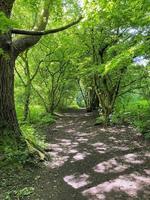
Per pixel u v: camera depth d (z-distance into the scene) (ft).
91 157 33.37
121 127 52.01
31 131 41.47
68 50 71.46
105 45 58.03
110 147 38.09
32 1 35.35
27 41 34.71
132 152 34.71
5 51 30.37
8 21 17.63
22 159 28.58
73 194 22.70
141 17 35.78
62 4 43.39
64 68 82.33
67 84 98.78
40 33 28.91
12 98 32.71
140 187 23.63
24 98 65.77
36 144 34.06
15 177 25.73
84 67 64.08
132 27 46.24
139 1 32.42
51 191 23.27
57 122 69.26
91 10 33.47
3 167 26.94
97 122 58.75
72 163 30.94
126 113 58.08
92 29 56.13
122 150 36.01
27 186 24.04
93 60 60.03
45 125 62.08
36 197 22.11
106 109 58.54
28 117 64.08
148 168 28.32
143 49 29.73
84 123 65.41
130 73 57.47
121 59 31.40
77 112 103.76
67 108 121.90
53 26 52.90
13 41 34.01
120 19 46.37
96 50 59.31
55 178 26.17
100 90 59.16
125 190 23.12
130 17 41.96
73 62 71.82
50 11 39.01
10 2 29.45
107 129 51.96
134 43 37.60
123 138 43.09
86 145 40.16
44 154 32.55
